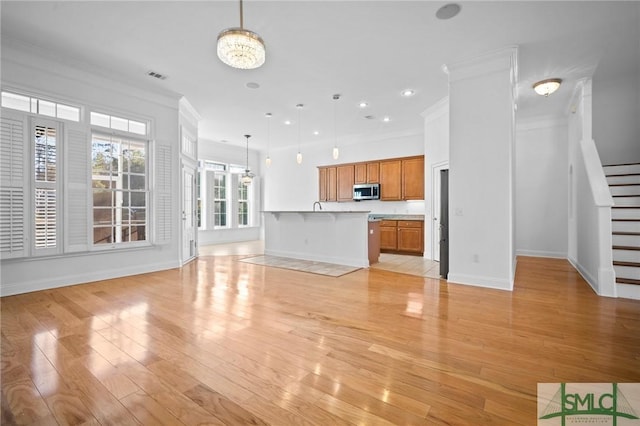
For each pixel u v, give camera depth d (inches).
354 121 245.0
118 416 55.6
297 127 265.4
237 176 356.5
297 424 53.8
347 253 208.8
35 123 134.4
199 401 59.9
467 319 104.3
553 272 178.9
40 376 68.4
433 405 58.9
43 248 136.8
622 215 155.7
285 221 243.9
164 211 184.1
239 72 157.9
